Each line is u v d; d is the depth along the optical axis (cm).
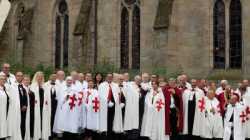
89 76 2156
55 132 2130
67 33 3909
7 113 1886
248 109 2270
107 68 3247
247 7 2927
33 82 2050
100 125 2119
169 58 3028
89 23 3566
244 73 2925
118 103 2155
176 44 3056
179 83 2292
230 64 3028
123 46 3503
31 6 4062
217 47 3069
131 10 3456
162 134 2188
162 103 2189
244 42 2938
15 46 4284
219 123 2256
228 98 2311
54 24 4009
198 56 3081
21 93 1945
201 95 2256
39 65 3562
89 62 3541
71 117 2103
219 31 3067
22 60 3928
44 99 2061
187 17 3094
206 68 3072
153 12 3278
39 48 4003
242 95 2317
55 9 4000
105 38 3550
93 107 2106
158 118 2192
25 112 1964
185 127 2241
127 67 3466
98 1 3575
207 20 3084
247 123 2270
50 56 4012
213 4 3083
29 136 1978
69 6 3856
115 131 2153
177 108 2214
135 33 3434
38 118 2023
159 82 2298
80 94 2122
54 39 4009
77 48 3553
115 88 2159
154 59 3089
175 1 3073
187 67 3072
